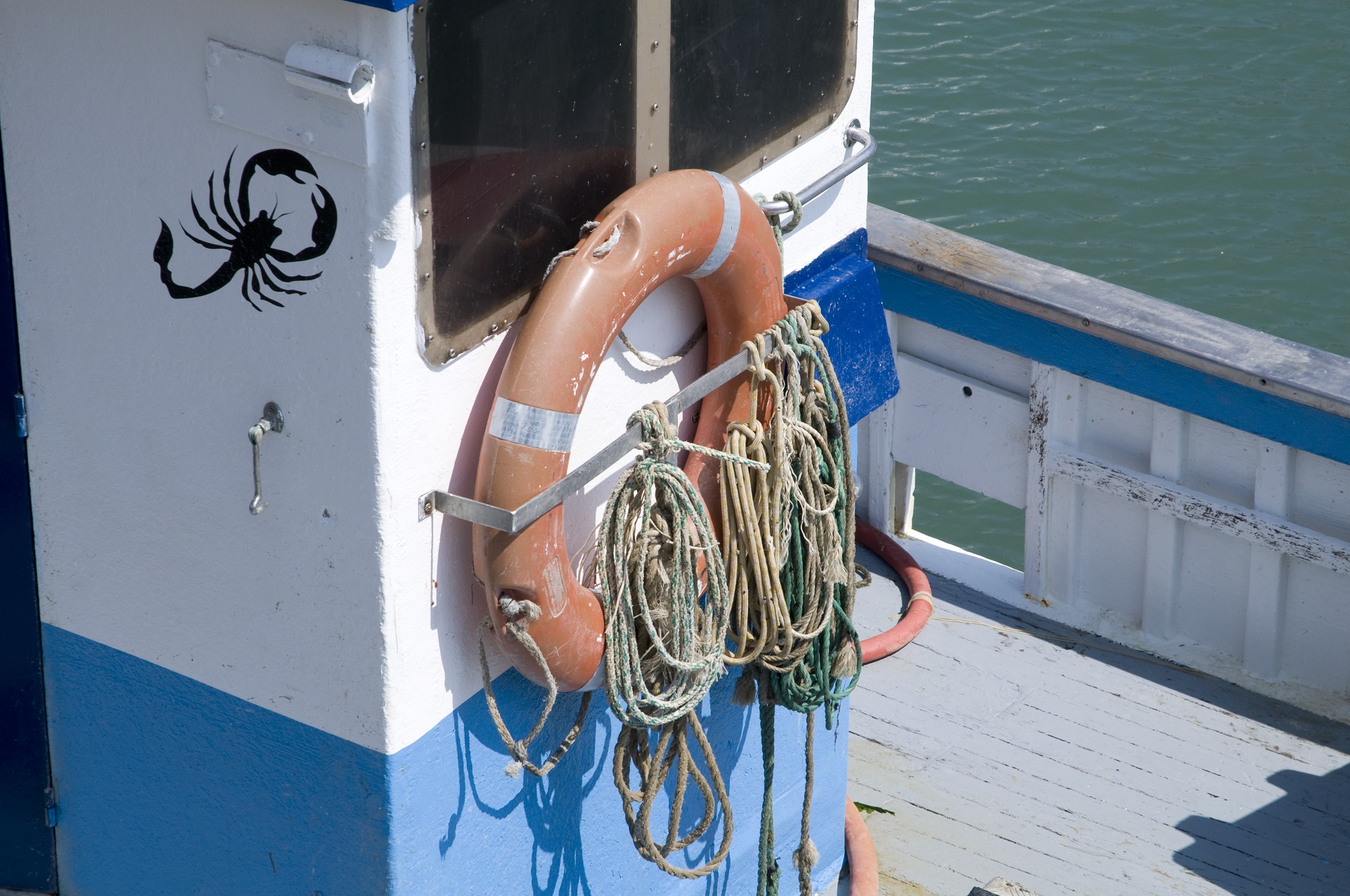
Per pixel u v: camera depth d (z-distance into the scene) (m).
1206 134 13.81
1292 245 12.37
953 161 13.58
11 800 3.39
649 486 2.93
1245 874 4.40
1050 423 5.37
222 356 2.74
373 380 2.58
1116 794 4.72
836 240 3.79
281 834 3.10
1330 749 4.90
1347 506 4.83
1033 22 15.70
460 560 2.87
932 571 5.84
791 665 3.42
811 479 3.33
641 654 3.12
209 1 2.48
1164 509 5.15
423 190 2.52
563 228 2.89
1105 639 5.45
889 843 4.52
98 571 3.10
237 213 2.60
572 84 2.79
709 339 3.28
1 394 3.02
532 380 2.71
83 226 2.79
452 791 3.02
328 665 2.86
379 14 2.35
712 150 3.24
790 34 3.37
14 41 2.71
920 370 5.70
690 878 3.41
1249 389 4.79
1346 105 14.16
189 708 3.11
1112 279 12.09
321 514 2.74
